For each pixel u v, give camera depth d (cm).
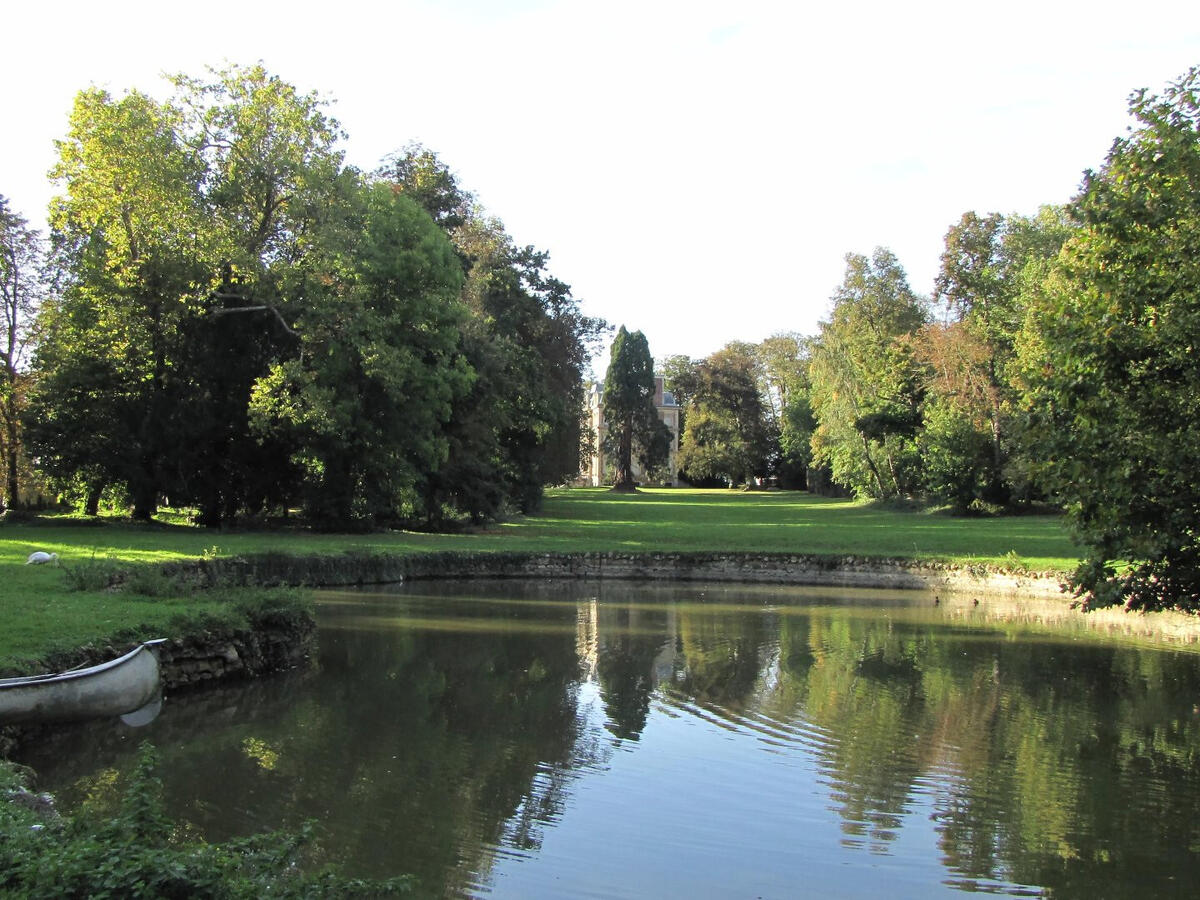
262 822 900
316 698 1403
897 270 6881
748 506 6838
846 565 3186
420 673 1587
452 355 3891
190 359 3362
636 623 2173
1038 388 1296
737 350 10750
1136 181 1159
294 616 1652
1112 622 2272
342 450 3450
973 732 1257
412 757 1119
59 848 555
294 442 3425
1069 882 809
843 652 1827
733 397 10044
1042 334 1243
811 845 878
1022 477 4384
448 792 1000
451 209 4612
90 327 3328
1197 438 1053
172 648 1388
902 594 2844
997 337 5466
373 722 1274
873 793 1016
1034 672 1652
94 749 1123
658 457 9719
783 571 3231
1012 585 2834
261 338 3488
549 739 1204
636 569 3250
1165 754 1163
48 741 1112
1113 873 826
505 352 4216
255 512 3806
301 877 674
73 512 4356
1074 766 1116
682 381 11100
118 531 3098
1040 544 3625
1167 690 1513
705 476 10288
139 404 3359
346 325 3297
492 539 3697
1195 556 1118
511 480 4891
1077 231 1366
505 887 777
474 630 2027
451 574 3073
